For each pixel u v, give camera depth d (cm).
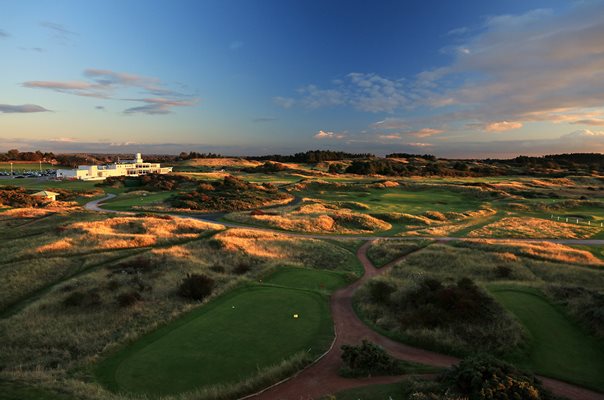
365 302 2809
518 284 3122
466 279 2764
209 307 2656
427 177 16012
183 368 1808
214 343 2069
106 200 9594
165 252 4334
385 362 1731
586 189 11538
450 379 1481
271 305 2664
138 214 7238
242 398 1502
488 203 9131
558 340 2083
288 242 5194
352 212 7731
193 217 7419
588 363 1830
